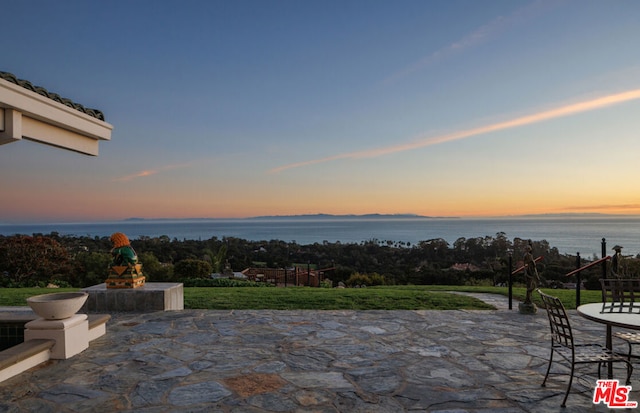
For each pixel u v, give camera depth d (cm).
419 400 386
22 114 470
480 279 2106
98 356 524
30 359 480
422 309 870
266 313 791
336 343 586
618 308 441
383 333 641
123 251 826
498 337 618
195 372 464
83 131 557
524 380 438
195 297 1008
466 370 471
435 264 2998
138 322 710
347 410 365
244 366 486
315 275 2033
